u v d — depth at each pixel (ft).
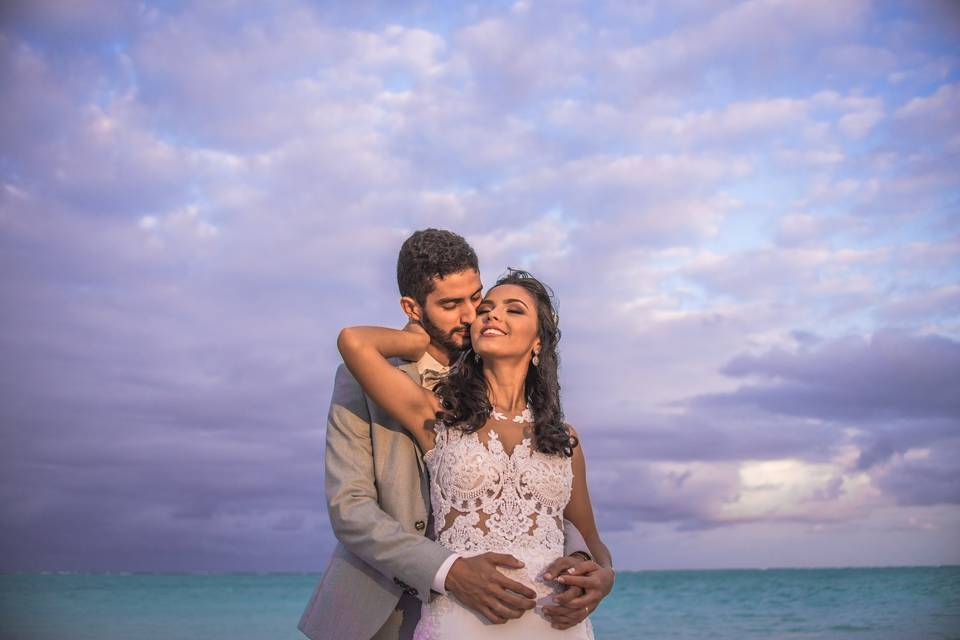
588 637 10.75
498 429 11.04
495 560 9.88
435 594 10.27
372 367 10.80
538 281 11.98
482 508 10.54
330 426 11.74
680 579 226.58
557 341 11.85
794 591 137.49
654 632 82.89
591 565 10.37
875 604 108.88
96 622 85.30
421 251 11.57
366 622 11.01
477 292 11.76
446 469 10.69
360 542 10.49
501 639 10.00
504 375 11.26
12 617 90.27
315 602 11.51
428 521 11.33
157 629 77.87
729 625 88.53
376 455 11.37
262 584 179.73
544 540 10.62
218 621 86.94
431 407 11.06
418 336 11.60
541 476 10.78
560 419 11.64
